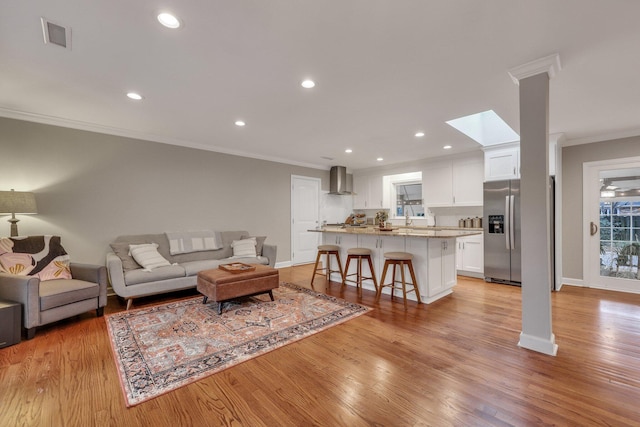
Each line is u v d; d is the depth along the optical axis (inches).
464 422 61.1
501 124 182.7
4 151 129.3
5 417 62.6
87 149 150.6
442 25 70.8
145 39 76.3
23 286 100.5
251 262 177.9
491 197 184.7
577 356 88.3
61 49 80.7
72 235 146.2
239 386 74.2
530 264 91.8
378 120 142.0
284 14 66.6
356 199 294.0
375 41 77.5
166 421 61.8
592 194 171.0
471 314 126.0
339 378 77.7
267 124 149.0
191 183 189.3
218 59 86.5
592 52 82.6
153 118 140.0
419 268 144.8
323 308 132.8
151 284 137.0
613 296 153.5
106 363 85.3
